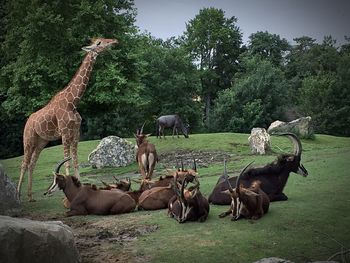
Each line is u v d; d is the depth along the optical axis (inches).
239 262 248.2
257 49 2293.3
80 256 250.2
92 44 527.8
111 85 938.7
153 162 517.0
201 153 880.3
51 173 740.0
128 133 1590.8
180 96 1701.5
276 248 267.3
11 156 1330.0
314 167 548.1
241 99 1760.6
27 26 912.3
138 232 310.7
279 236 286.8
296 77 1940.2
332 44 1792.6
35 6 935.0
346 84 1334.9
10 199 395.2
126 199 375.6
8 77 1013.2
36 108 980.6
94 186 383.9
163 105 1668.3
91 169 770.8
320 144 1000.2
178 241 285.7
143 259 256.5
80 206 376.2
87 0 928.3
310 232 292.4
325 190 414.6
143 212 376.5
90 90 941.2
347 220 315.6
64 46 922.1
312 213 333.1
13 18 1006.4
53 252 219.6
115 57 943.0
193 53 2208.4
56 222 250.7
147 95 1636.3
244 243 276.1
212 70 2212.1
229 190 328.2
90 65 514.9
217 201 380.2
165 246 277.3
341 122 1332.4
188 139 1013.2
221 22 2223.2
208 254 260.5
